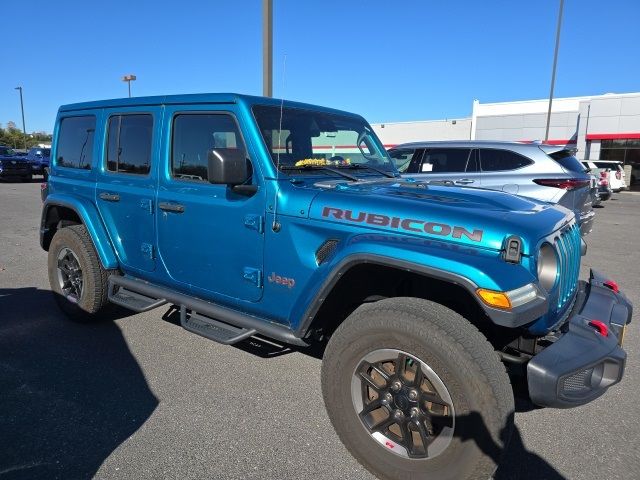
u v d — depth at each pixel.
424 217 2.56
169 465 2.65
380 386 2.56
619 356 2.48
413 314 2.38
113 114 4.08
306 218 2.86
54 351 4.10
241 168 2.89
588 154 27.84
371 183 3.28
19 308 5.16
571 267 2.99
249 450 2.80
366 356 2.54
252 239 3.11
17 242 8.88
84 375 3.68
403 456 2.48
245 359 4.00
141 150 3.85
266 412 3.21
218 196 3.28
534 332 2.61
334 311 3.08
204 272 3.44
